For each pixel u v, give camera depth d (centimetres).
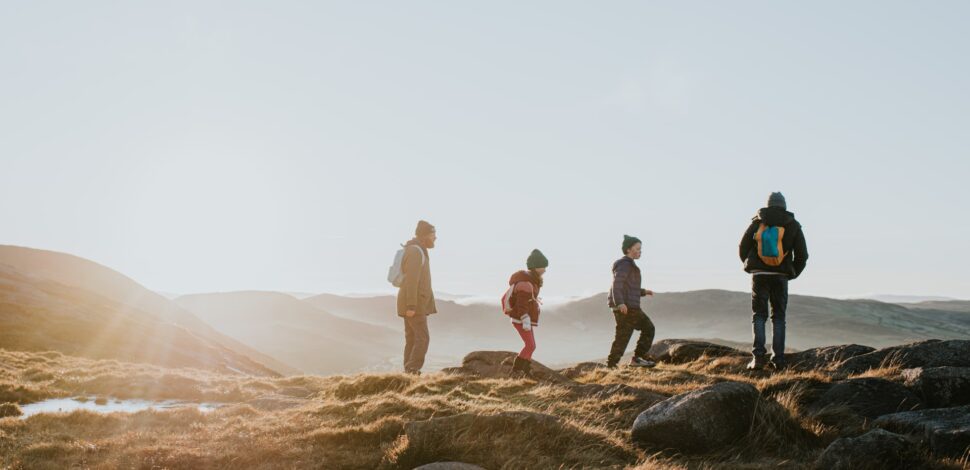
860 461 585
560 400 926
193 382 1371
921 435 658
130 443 720
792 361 1137
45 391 1252
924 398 837
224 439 725
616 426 786
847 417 783
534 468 613
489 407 836
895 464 585
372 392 1094
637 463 655
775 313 1060
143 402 1196
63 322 6869
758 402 737
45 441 748
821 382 923
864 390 830
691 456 679
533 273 1134
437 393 1022
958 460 597
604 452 673
